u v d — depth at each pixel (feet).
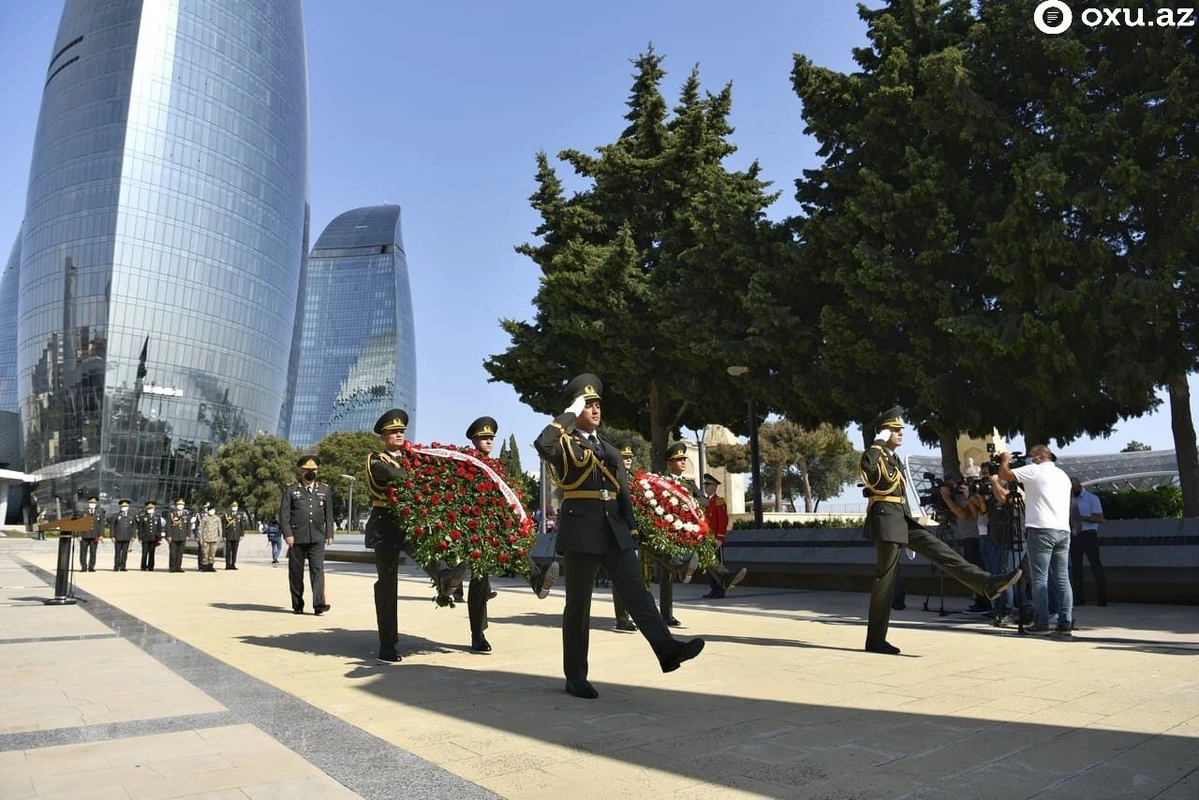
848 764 13.05
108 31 362.94
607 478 19.48
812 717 16.38
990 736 14.66
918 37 58.95
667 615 33.40
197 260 363.76
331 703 18.30
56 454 341.21
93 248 346.54
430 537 23.44
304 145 435.53
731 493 151.12
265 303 394.32
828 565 53.01
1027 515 29.71
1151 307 46.11
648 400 84.58
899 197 53.42
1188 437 53.01
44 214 360.69
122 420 339.77
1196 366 50.19
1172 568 39.22
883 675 21.06
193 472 357.61
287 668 23.18
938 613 37.65
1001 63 53.72
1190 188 46.14
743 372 64.39
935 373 55.93
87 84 361.10
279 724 16.25
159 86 360.07
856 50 64.08
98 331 341.00
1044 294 48.42
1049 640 27.61
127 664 23.84
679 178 78.33
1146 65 48.73
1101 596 39.88
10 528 330.95
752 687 19.70
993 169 55.67
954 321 50.34
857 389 59.36
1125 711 16.43
